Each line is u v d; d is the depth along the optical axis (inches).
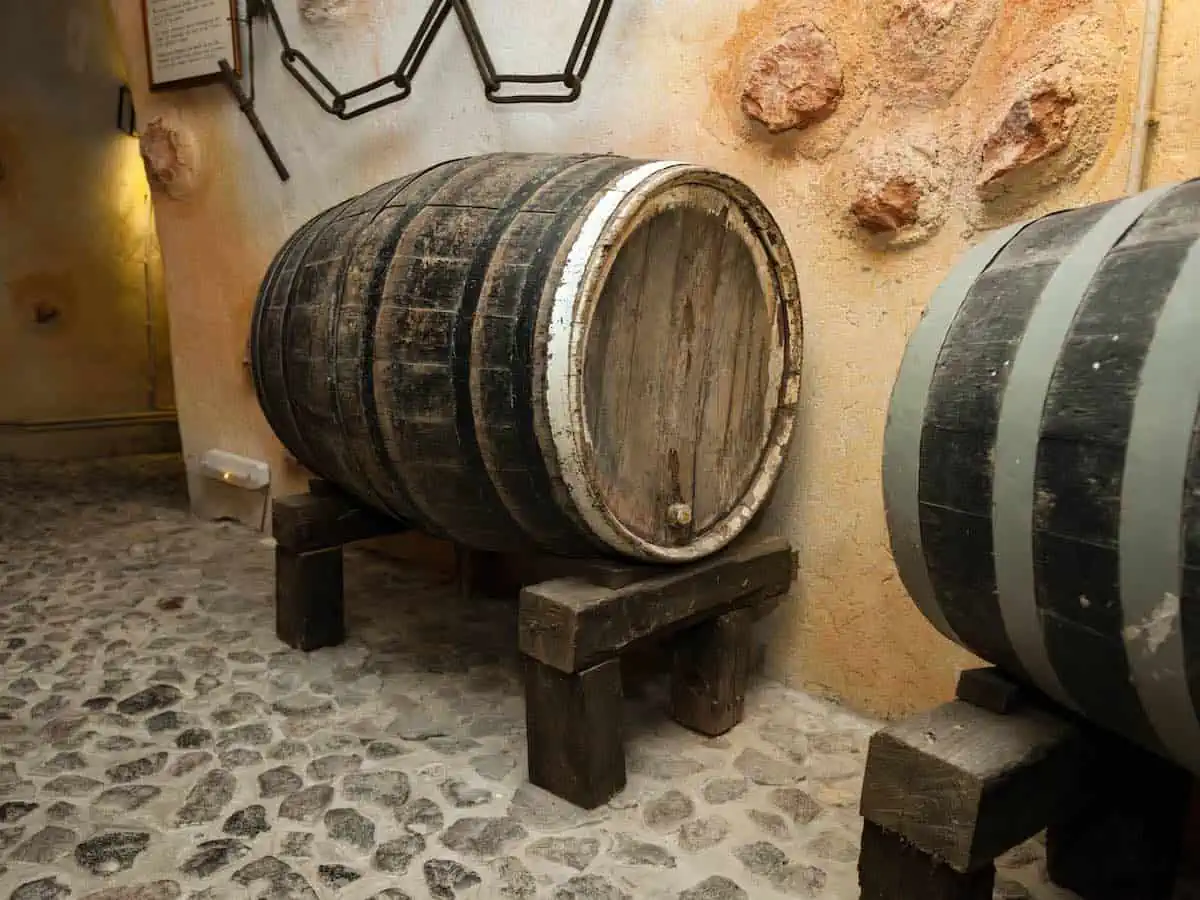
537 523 64.5
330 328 69.8
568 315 57.1
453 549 113.7
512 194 65.2
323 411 71.9
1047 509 37.2
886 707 77.9
